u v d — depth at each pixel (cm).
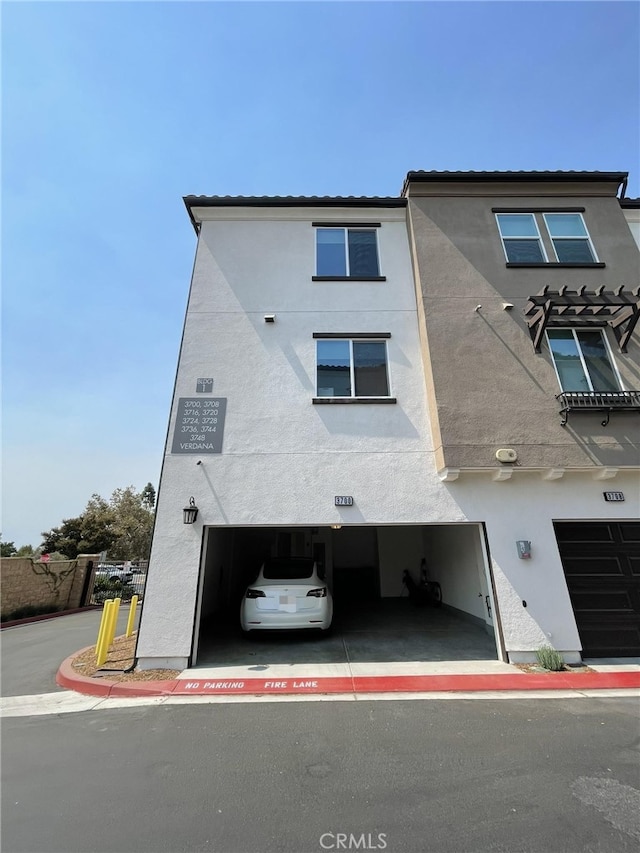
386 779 354
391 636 850
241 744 421
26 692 607
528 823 296
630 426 758
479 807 314
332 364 864
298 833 289
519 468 732
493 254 888
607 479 763
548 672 631
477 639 824
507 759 385
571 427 756
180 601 691
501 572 717
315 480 767
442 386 780
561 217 941
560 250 914
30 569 1433
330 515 748
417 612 1112
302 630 768
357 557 1459
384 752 401
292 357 854
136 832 291
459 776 357
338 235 980
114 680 613
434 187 948
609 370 813
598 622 716
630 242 912
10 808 320
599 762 379
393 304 905
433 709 507
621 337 820
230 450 780
